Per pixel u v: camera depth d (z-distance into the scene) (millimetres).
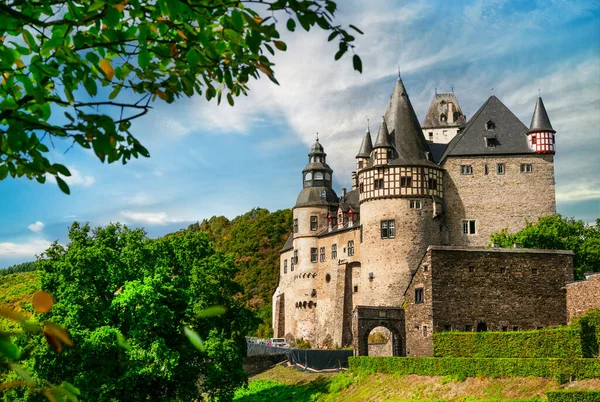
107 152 7145
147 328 42688
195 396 45938
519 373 43750
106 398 39500
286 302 103188
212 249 58562
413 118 80125
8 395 37219
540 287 58781
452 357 50188
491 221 79188
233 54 8336
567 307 58312
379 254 76688
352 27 7035
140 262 49625
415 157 77750
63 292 44906
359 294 79750
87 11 7254
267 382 69875
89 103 7297
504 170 79938
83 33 7738
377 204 77562
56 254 50656
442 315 57562
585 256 73250
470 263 58594
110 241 53062
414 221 76250
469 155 80000
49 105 7852
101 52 7871
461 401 44844
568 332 45594
